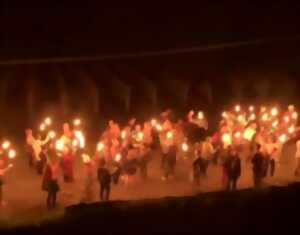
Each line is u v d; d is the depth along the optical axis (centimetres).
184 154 2798
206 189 2419
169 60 4350
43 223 2003
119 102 3906
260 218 2166
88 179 2281
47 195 2345
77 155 2825
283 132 2972
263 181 2520
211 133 3225
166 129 2792
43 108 3725
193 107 3972
